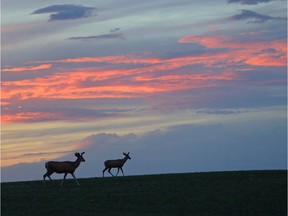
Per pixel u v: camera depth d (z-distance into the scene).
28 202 61.34
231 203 61.47
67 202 61.38
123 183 71.38
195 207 60.25
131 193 65.06
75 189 67.56
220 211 59.16
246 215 57.97
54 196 63.84
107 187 68.56
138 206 60.34
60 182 73.38
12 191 66.75
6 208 59.12
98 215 56.75
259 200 62.12
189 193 64.88
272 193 64.12
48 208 59.19
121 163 83.38
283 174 74.62
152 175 78.12
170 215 57.47
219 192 65.12
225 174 75.81
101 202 61.50
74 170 70.00
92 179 75.81
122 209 59.28
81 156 70.31
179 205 60.88
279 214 58.06
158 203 61.38
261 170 79.56
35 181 75.69
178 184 69.56
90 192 65.81
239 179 71.44
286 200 61.91
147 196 63.75
